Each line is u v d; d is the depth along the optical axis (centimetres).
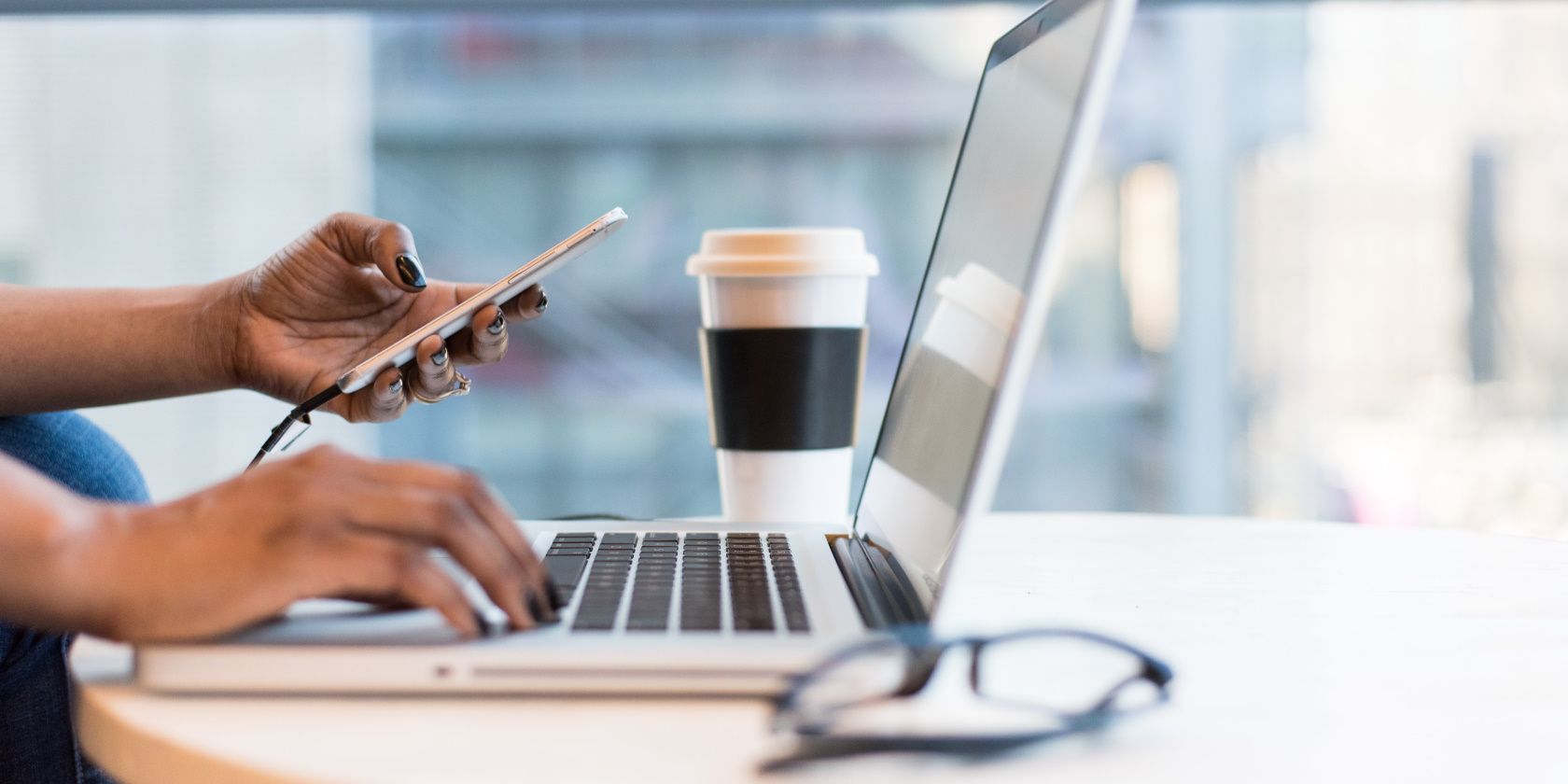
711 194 326
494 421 335
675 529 77
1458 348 286
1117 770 38
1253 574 73
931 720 43
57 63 279
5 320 91
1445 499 289
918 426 65
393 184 314
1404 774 38
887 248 325
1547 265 281
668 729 42
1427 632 58
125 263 286
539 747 40
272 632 47
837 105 324
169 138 286
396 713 43
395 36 310
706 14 197
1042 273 47
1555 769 38
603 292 332
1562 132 278
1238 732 42
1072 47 54
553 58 321
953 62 322
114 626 46
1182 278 297
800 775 37
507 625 48
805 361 87
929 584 51
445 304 98
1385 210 286
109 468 95
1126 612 62
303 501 48
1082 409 308
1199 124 291
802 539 71
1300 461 296
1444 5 278
